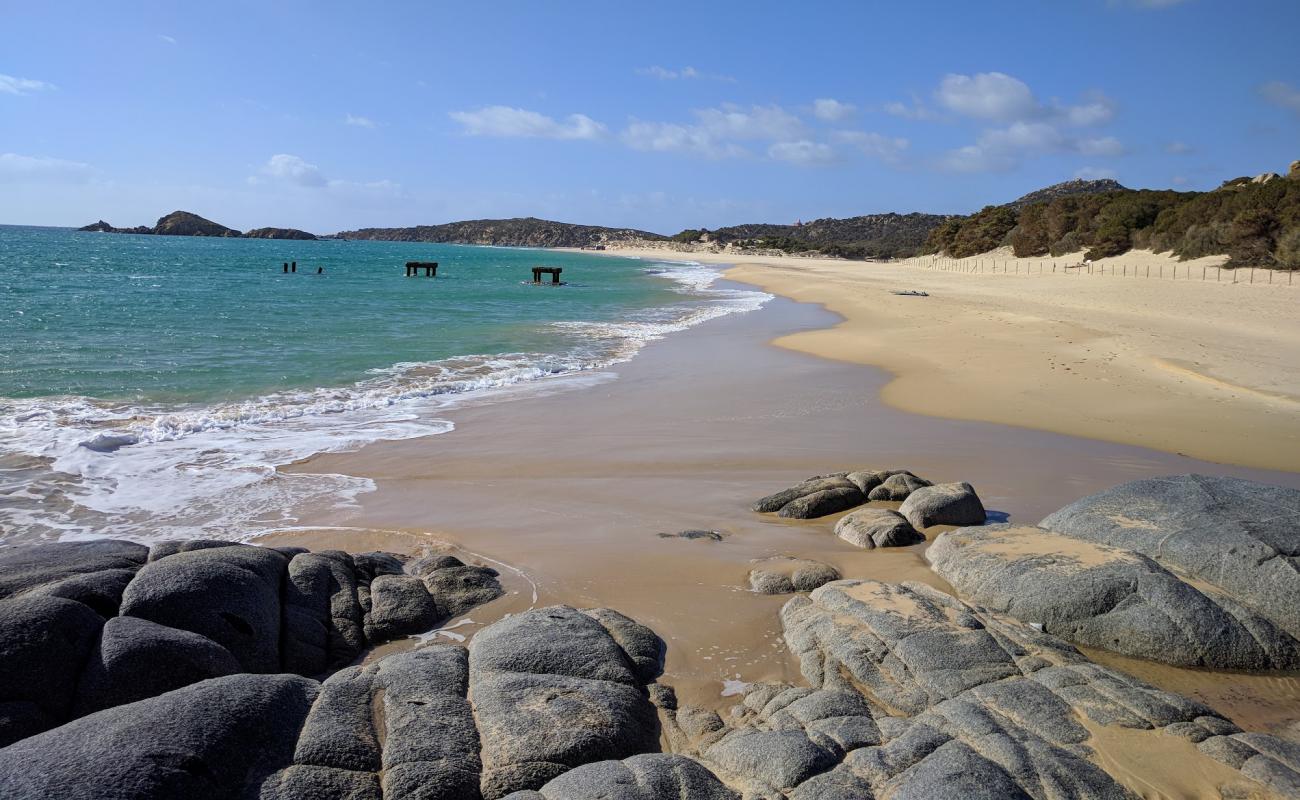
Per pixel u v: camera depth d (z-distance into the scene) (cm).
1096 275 4862
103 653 472
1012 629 579
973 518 872
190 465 1080
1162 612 611
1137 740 455
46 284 3938
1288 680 583
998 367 1866
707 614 656
